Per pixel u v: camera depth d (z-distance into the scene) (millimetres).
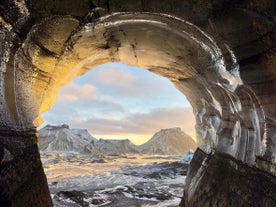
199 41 5008
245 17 3670
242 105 5059
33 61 5098
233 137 6059
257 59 3957
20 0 3834
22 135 5070
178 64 7289
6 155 4070
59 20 4523
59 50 5508
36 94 5883
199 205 6988
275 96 3904
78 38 5523
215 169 6832
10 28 4016
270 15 3328
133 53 7602
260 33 3654
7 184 3963
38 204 5164
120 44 6832
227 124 6527
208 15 4148
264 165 4434
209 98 7395
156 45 6516
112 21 5070
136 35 6113
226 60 4645
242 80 4492
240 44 4125
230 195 5430
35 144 5871
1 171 3863
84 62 7449
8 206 3881
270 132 4258
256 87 4262
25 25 4219
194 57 5902
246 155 5125
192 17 4371
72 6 4281
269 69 3820
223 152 6578
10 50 4188
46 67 5680
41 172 5832
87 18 4664
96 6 4375
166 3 4254
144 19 4996
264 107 4266
